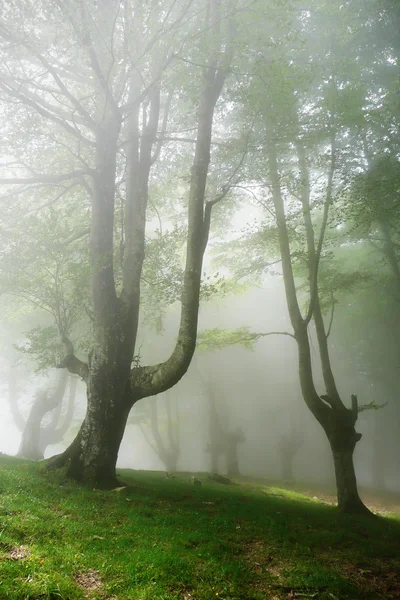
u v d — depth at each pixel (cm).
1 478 1035
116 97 1377
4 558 582
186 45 1291
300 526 1061
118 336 1268
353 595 689
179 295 1584
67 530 743
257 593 636
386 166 1739
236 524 975
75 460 1198
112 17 1372
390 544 1012
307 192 1744
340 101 1545
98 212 1374
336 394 1563
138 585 575
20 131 1467
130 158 1524
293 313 1650
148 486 1359
